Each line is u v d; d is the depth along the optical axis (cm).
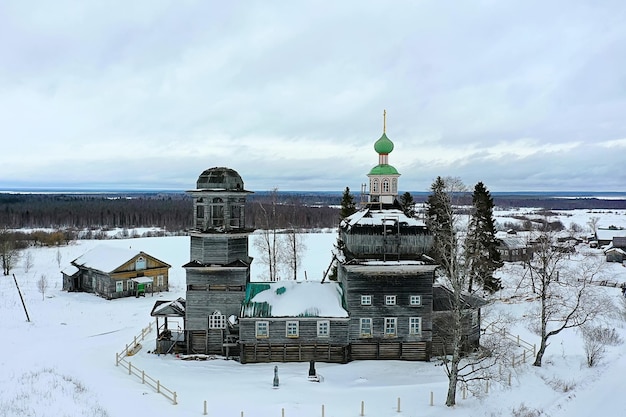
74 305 6431
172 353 4359
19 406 2836
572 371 3991
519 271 7800
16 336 4850
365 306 4191
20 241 12569
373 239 4175
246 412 2972
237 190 4353
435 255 5122
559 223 16912
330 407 3080
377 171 4650
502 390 3453
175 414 2906
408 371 3919
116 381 3475
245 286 4341
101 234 15600
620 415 3142
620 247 11406
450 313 4300
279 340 4131
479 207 5934
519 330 5247
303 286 4456
